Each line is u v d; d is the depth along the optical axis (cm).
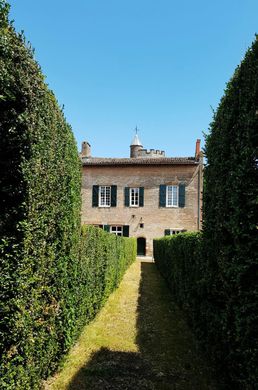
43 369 422
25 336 344
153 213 2773
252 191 343
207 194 552
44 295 411
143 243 2803
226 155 455
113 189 2841
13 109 338
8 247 331
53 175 420
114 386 436
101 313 822
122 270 1420
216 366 464
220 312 445
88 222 2836
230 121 452
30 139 342
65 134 477
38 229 372
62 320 486
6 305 317
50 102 406
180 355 552
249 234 346
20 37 319
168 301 988
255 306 326
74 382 444
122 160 2923
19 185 344
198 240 602
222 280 425
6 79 305
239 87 430
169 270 1200
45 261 404
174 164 2766
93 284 730
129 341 617
